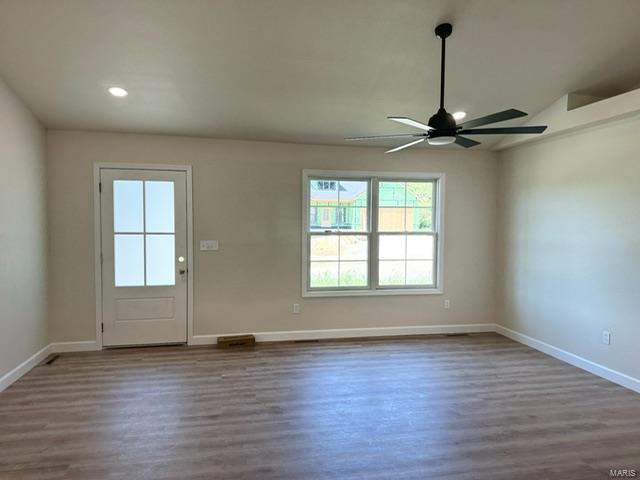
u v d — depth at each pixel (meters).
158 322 4.46
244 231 4.61
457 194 5.09
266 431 2.65
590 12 2.70
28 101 3.60
